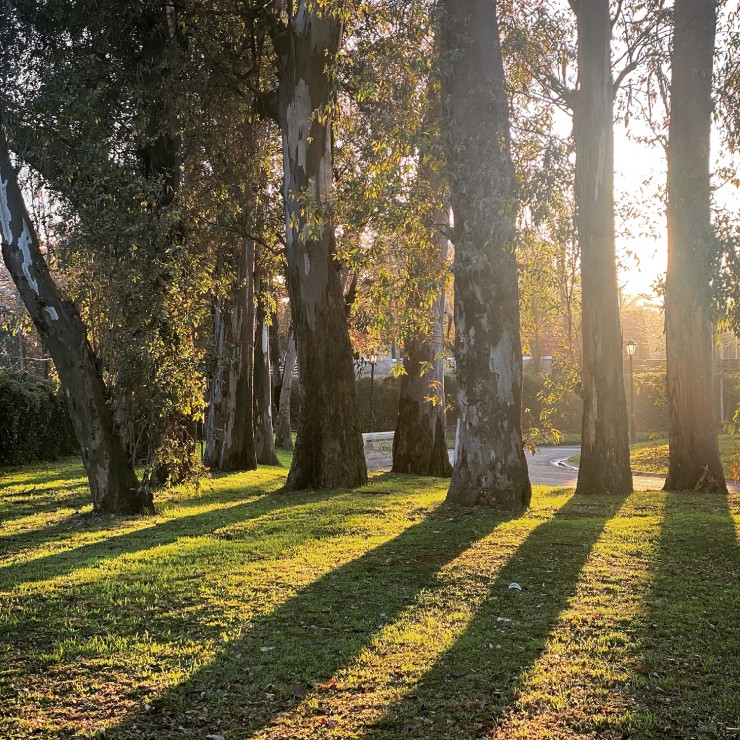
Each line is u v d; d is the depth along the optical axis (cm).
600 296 1420
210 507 1305
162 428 1248
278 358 4019
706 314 718
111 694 465
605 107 1360
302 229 1413
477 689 463
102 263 1162
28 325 1323
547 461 2934
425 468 1912
